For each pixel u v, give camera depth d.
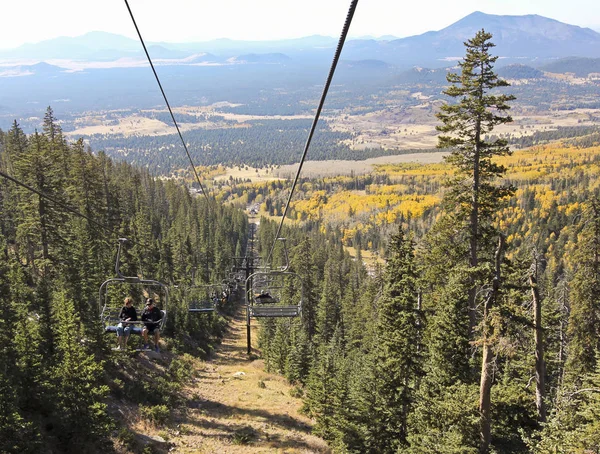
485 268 22.48
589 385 22.16
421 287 28.50
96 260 50.25
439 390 25.67
